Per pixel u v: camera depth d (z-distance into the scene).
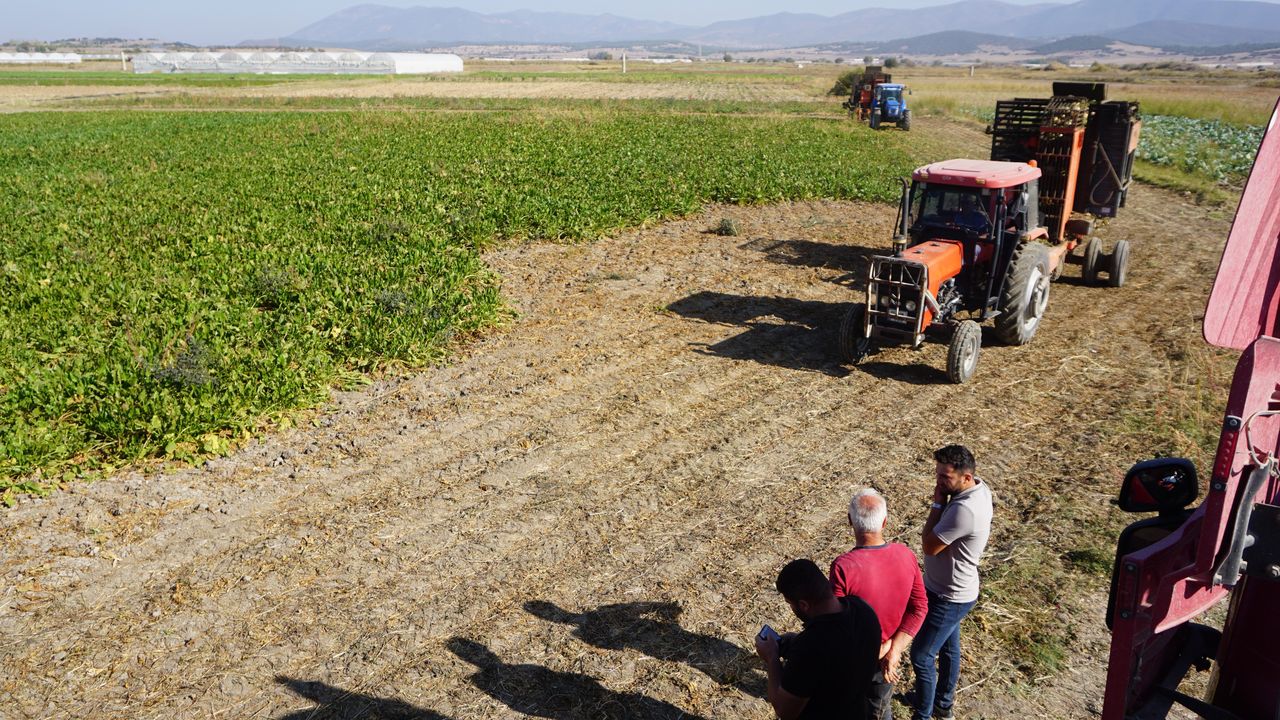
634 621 5.78
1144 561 2.90
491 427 8.84
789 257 16.14
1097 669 5.24
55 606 5.97
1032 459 8.03
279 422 8.82
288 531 6.92
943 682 4.70
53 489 7.44
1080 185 14.18
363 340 10.50
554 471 7.90
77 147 30.80
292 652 5.52
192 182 21.97
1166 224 19.38
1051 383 9.92
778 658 3.77
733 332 11.85
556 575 6.31
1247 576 3.16
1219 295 2.89
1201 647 3.61
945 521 4.28
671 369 10.46
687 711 4.98
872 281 9.87
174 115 46.84
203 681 5.25
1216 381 9.82
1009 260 10.74
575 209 18.38
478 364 10.62
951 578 4.37
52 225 16.66
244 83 83.19
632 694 5.11
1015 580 6.12
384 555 6.58
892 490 7.45
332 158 26.56
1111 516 6.93
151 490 7.50
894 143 32.81
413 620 5.82
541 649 5.52
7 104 58.38
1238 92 62.59
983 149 31.95
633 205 19.41
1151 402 9.24
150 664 5.41
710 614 5.84
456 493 7.51
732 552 6.57
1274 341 2.66
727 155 27.48
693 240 17.59
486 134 33.69
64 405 8.59
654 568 6.37
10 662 5.41
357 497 7.45
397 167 24.38
